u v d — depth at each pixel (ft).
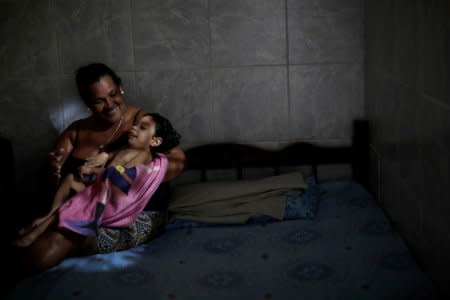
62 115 13.37
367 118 13.12
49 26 12.97
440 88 8.36
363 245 10.64
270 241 11.03
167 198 12.43
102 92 11.16
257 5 12.83
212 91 13.23
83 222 10.57
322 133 13.38
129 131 11.45
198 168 13.34
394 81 10.82
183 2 12.84
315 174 13.30
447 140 8.16
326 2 12.79
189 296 9.38
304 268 10.00
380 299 8.95
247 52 13.02
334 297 9.11
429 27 8.75
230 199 12.20
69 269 10.35
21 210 13.41
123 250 11.03
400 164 10.70
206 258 10.56
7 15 12.92
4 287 9.97
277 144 13.43
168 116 13.35
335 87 13.16
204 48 13.02
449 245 8.41
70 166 11.80
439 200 8.68
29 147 13.52
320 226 11.46
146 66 13.12
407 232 10.56
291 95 13.20
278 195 12.28
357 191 12.83
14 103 13.32
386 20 11.23
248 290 9.47
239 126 13.38
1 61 13.10
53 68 13.15
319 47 12.99
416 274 9.52
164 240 11.35
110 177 10.86
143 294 9.48
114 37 13.01
